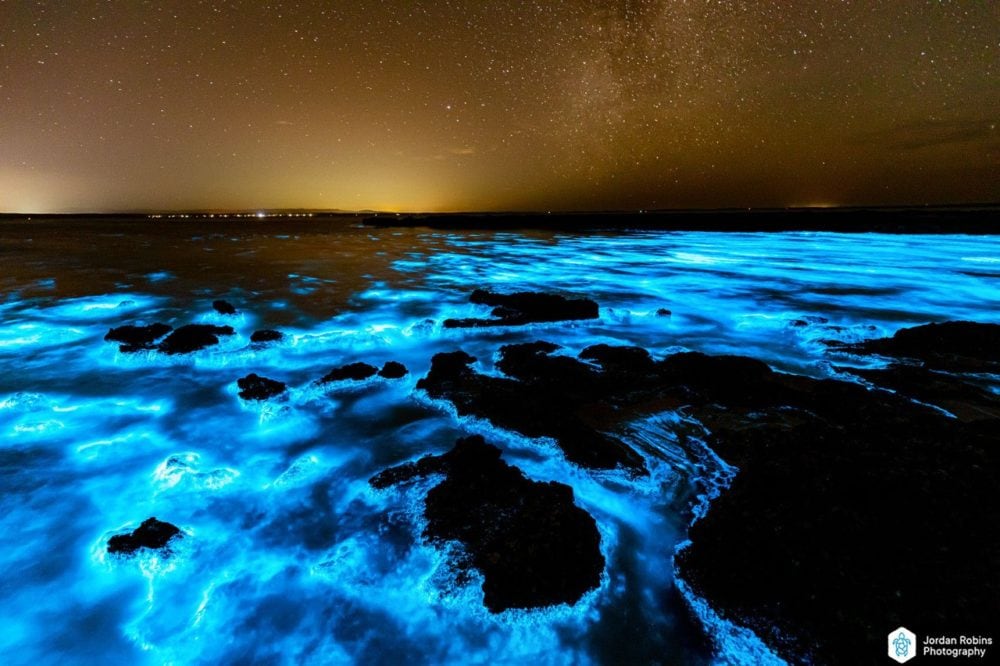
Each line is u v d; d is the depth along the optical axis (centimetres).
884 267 1808
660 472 399
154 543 309
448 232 4575
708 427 476
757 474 333
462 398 543
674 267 1903
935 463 331
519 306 1009
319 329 948
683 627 254
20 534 334
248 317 1048
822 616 234
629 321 967
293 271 1761
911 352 691
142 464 428
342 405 550
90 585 288
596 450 419
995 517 275
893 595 234
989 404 514
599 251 2597
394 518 340
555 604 261
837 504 289
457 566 286
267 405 545
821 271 1731
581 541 295
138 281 1495
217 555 312
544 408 493
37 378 638
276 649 246
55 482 398
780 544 269
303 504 366
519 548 285
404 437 476
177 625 260
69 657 244
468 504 336
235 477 405
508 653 242
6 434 482
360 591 278
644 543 319
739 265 1934
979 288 1362
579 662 238
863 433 395
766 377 601
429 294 1349
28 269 1725
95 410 545
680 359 648
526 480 358
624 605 268
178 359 701
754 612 246
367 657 241
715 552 282
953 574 240
